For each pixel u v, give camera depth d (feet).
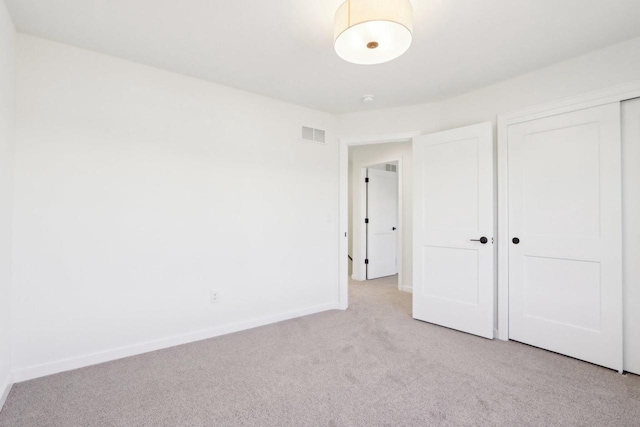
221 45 7.34
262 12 6.14
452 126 10.46
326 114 12.01
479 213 9.37
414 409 5.79
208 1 5.82
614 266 7.27
